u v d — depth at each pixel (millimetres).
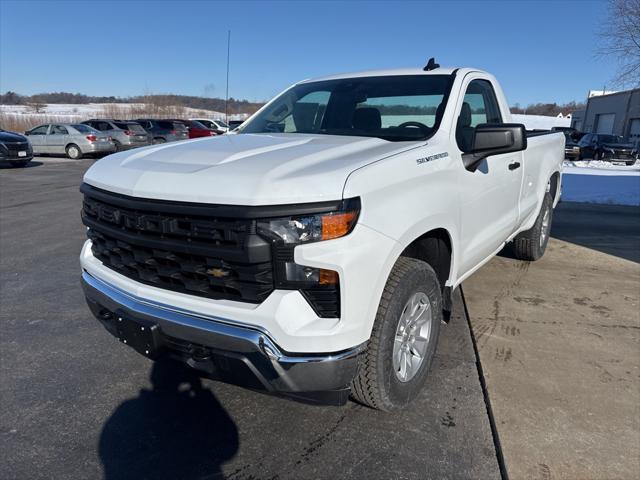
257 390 2188
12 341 3545
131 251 2355
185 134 24469
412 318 2596
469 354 3334
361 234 2020
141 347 2332
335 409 2723
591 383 2961
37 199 10023
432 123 2979
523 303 4234
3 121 36969
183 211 2047
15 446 2426
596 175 17141
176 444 2449
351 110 3340
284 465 2295
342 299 1994
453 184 2781
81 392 2906
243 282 2018
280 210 1914
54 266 5359
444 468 2268
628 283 4824
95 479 2215
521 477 2193
